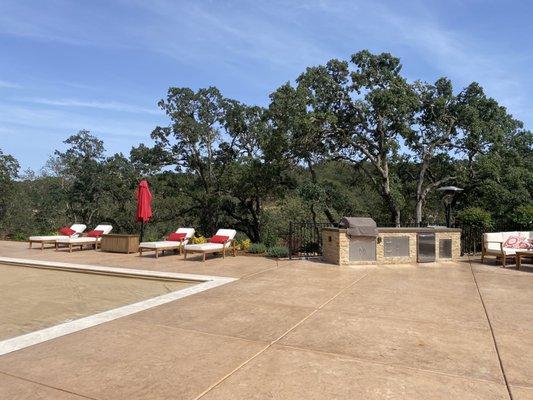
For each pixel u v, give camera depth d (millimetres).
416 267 11305
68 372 4168
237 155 27578
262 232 27344
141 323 5879
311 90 20156
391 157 22984
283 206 28125
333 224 17703
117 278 10258
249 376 4074
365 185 25906
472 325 5836
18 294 8367
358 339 5207
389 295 7742
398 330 5590
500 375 4141
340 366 4336
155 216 31047
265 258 13062
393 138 21797
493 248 12156
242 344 5000
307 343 5047
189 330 5543
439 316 6297
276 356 4609
